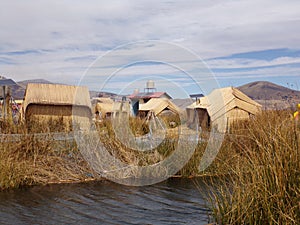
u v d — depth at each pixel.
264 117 7.05
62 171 9.07
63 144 10.20
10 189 7.96
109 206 6.76
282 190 4.26
